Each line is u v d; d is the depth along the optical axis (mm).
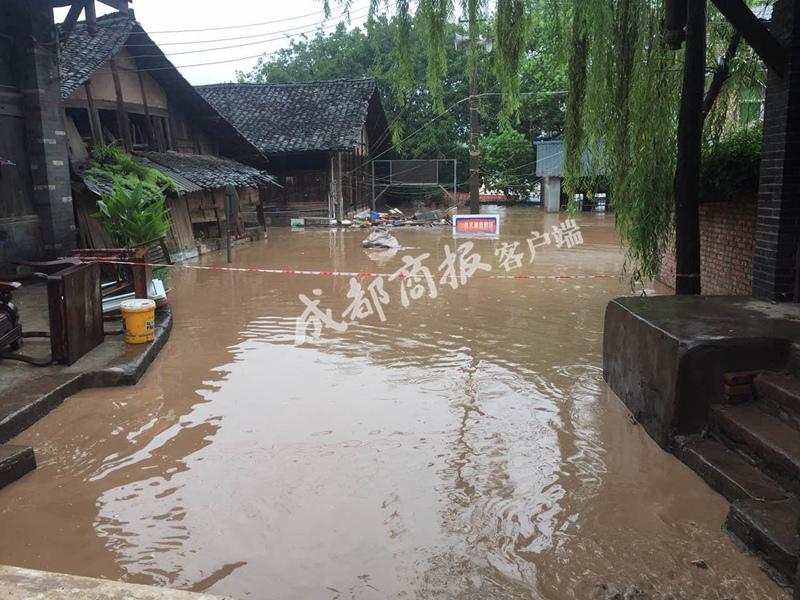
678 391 4785
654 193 7262
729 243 9078
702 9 6555
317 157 26703
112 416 5664
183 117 19547
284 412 5785
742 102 9609
